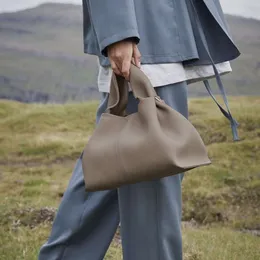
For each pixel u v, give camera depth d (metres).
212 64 2.28
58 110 7.70
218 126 6.90
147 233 2.27
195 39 2.31
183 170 1.99
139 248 2.29
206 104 7.57
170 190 2.27
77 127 7.32
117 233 4.03
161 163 1.96
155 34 2.21
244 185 5.73
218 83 2.38
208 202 5.46
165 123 2.06
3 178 5.89
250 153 6.36
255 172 5.98
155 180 2.24
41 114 7.54
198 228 4.97
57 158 6.56
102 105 2.36
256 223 5.10
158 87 2.22
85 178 2.01
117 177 1.99
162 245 2.28
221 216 5.27
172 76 2.22
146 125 2.02
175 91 2.26
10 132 7.20
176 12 2.26
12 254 3.46
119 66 2.11
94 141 2.05
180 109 2.28
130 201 2.27
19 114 7.63
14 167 6.30
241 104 7.51
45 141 6.84
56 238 2.49
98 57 2.34
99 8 2.08
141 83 2.09
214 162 6.20
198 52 2.31
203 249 3.83
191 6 2.30
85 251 2.48
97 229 2.48
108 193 2.41
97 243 2.49
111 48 2.09
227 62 2.47
